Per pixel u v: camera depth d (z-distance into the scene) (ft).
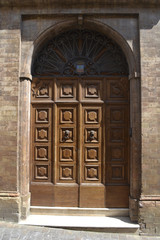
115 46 17.35
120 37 16.21
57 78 17.39
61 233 14.71
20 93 16.22
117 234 15.16
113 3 15.97
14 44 16.16
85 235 14.70
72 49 17.58
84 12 16.05
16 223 15.53
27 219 16.07
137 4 15.99
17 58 16.14
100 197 16.90
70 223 15.60
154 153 15.56
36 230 14.87
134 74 15.88
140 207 15.33
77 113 17.24
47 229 15.08
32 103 17.29
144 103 15.65
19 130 16.15
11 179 15.85
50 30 16.48
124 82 17.19
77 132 17.21
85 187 16.93
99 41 17.47
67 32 17.51
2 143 15.96
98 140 17.12
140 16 15.97
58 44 17.57
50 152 17.19
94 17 16.29
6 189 15.87
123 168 16.96
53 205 16.98
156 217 15.28
